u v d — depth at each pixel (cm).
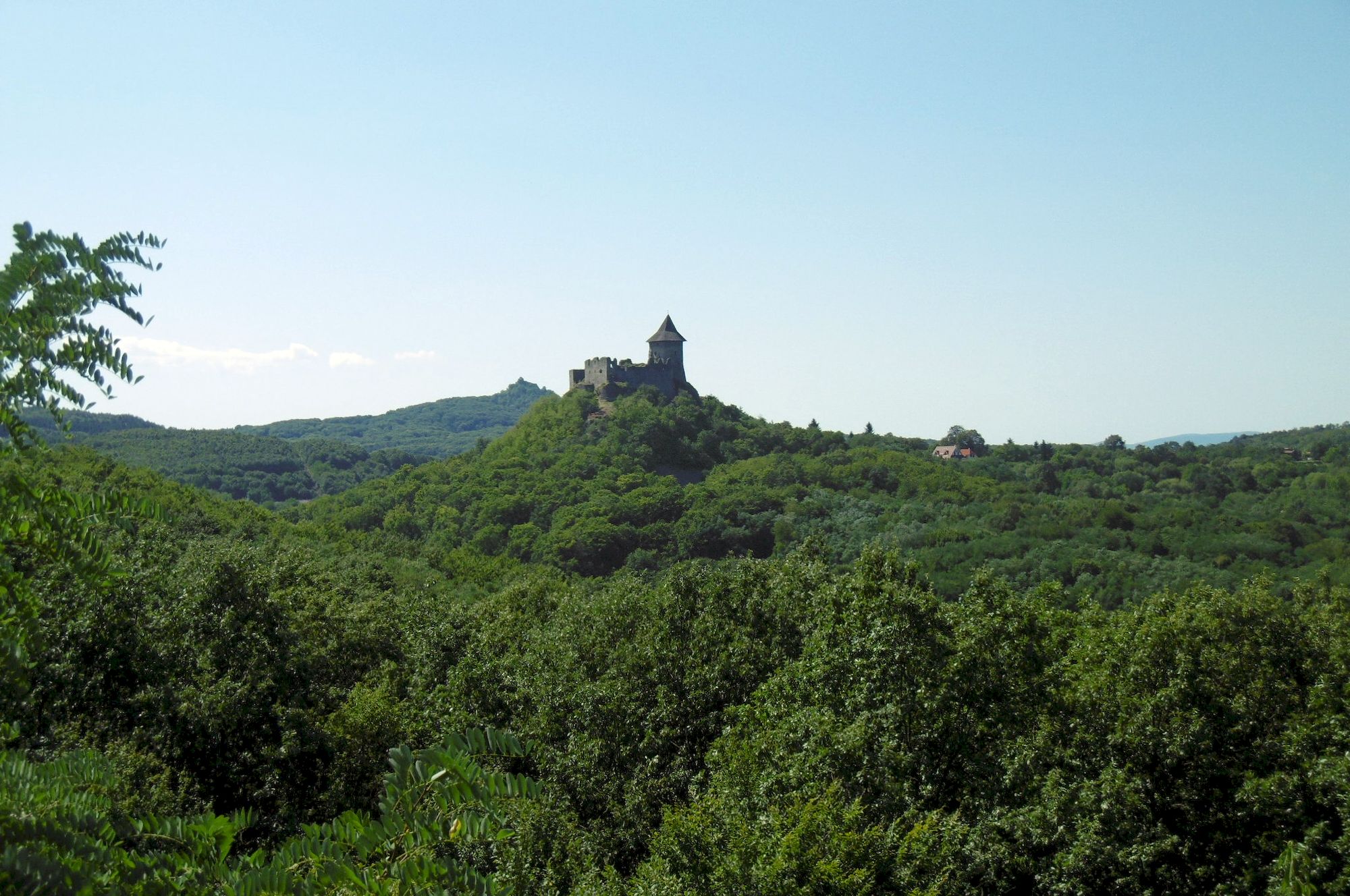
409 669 3475
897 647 2214
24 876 479
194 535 5131
